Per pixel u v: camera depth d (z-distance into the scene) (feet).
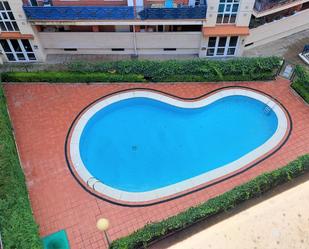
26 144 75.61
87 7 80.33
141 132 78.74
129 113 82.79
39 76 86.69
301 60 94.07
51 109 82.38
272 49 97.50
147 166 72.49
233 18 85.51
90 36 90.84
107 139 77.56
